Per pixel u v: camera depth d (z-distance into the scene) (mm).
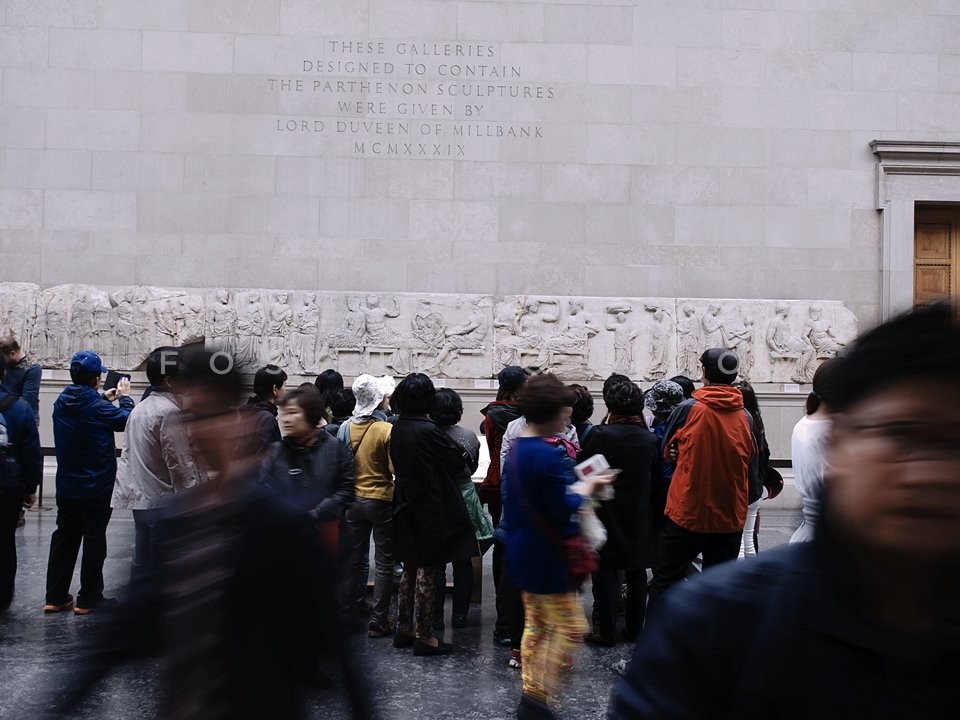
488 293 13531
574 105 13695
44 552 9086
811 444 4691
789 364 13352
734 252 13727
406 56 13633
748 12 13805
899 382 1261
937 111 13844
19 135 13242
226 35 13484
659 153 13727
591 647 6434
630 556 6281
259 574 2328
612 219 13664
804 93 13789
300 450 4945
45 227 13227
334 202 13492
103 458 6879
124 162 13328
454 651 6320
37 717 2635
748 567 1405
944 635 1237
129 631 2383
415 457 6059
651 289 13672
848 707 1244
